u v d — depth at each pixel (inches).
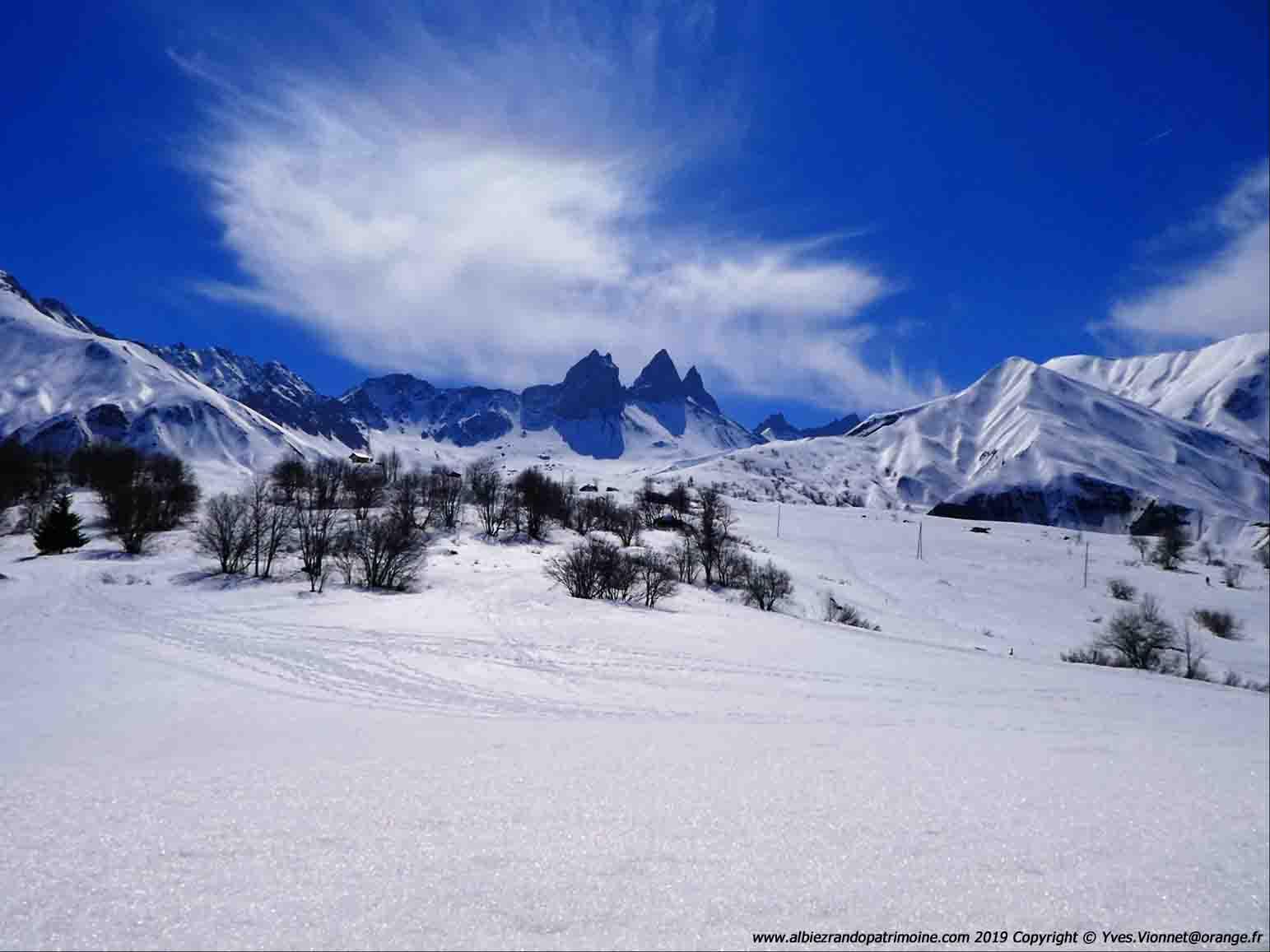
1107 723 632.4
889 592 2832.2
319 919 124.0
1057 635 2269.9
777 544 3750.0
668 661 1044.5
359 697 724.7
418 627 1320.1
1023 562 3703.3
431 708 637.3
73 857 145.8
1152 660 1761.8
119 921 122.0
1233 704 930.1
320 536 2054.6
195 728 426.6
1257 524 7308.1
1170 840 185.5
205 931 119.5
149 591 1760.6
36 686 782.5
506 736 363.6
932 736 402.0
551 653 1079.6
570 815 177.6
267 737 367.6
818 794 205.9
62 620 1365.7
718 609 1849.2
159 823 166.6
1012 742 377.1
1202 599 2955.2
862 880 148.2
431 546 2669.8
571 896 134.3
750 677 930.7
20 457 3272.6
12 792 193.2
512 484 3585.1
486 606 1624.0
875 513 5767.7
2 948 112.0
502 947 117.5
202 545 2177.7
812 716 604.4
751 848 160.7
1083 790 233.0
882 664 1123.9
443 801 186.9
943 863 159.5
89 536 2573.8
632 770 230.8
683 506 4178.2
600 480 7367.1
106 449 3737.7
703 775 225.1
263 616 1432.1
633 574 1915.6
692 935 123.6
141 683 818.8
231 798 187.5
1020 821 191.3
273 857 147.9
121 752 304.3
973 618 2486.5
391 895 132.8
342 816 172.7
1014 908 141.3
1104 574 3410.4
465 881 139.0
